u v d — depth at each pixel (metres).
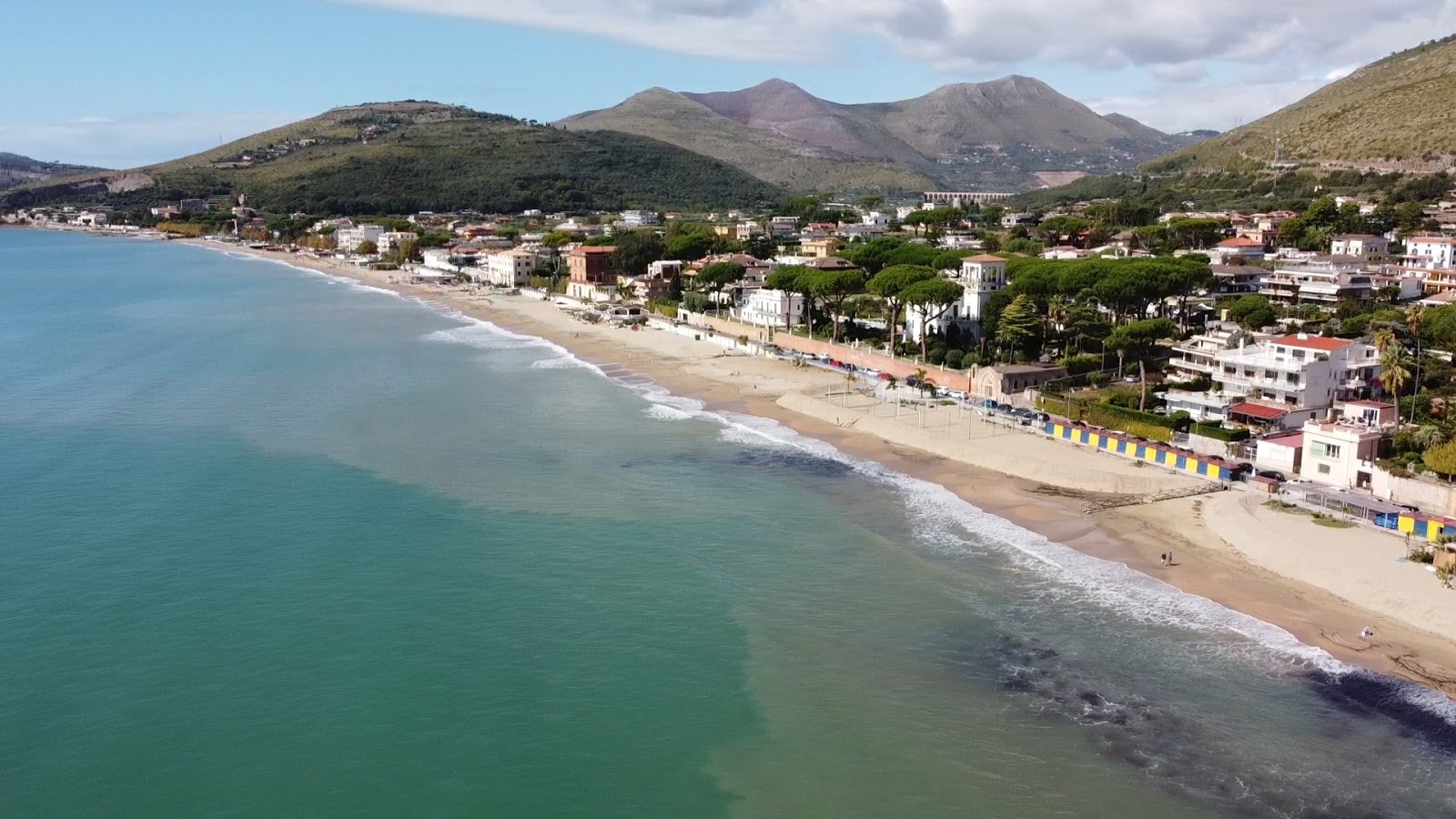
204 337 172.00
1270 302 151.00
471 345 167.88
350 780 44.78
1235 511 76.44
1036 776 45.78
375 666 54.50
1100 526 76.75
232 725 48.66
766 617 61.50
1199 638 58.25
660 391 128.62
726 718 50.34
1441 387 100.62
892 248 184.25
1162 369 120.06
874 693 52.78
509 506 81.00
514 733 48.59
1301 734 48.69
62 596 62.09
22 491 82.00
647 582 66.31
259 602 61.88
